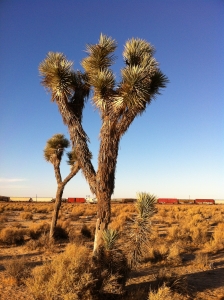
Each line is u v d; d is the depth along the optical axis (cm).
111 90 817
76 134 859
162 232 2055
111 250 703
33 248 1425
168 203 9044
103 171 795
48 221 2870
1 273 966
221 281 955
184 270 1099
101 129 812
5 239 1587
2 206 5569
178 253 1243
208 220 3094
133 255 702
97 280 657
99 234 780
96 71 861
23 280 870
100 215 788
